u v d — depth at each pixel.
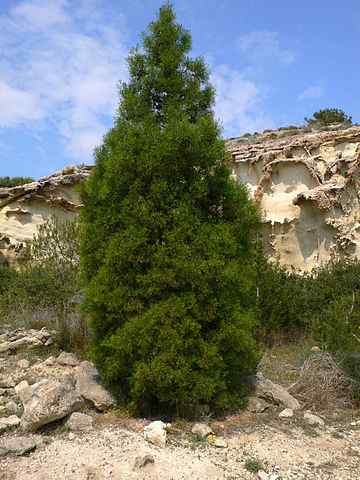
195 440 5.54
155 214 6.13
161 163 6.21
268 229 17.47
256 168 19.05
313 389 7.36
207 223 6.41
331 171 17.25
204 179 6.57
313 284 12.70
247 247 6.95
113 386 6.48
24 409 6.03
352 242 16.06
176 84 6.89
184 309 5.96
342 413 7.06
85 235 6.69
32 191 20.44
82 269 6.84
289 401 7.00
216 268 6.09
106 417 6.09
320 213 16.36
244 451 5.40
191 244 6.17
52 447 5.12
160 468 4.74
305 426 6.38
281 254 17.20
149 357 5.97
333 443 5.91
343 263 14.40
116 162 6.30
